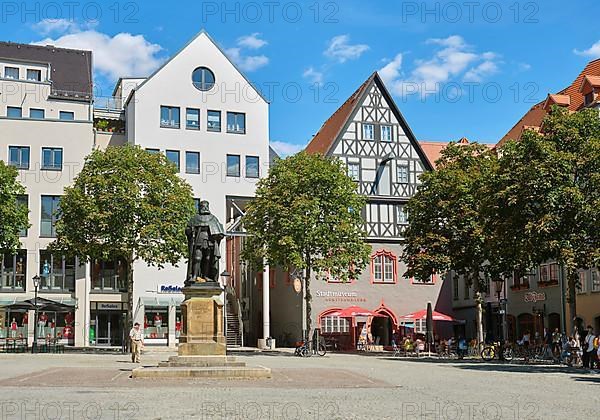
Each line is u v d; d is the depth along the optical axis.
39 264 49.66
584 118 31.30
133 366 28.06
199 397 16.23
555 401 16.64
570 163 29.77
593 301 41.59
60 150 50.72
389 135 53.84
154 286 51.94
